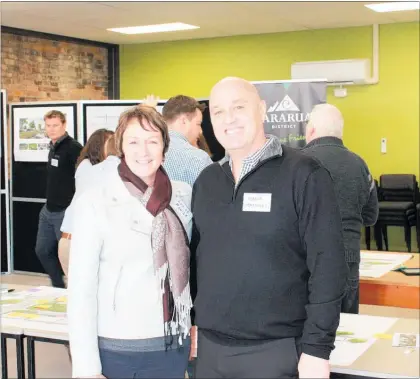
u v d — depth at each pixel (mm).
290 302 2012
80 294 2064
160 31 9922
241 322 2031
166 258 2123
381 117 9625
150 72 11148
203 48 10727
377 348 2484
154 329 2105
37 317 2953
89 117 7035
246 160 2053
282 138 6309
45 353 4570
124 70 11320
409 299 3574
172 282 2133
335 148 3361
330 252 1958
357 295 3389
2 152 7594
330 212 1976
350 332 2691
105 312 2102
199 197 2166
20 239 7672
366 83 9617
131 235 2084
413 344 2521
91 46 10852
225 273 2051
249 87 2098
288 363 1998
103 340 2105
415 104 9383
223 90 2074
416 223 8820
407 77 9398
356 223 3324
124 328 2088
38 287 3574
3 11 8094
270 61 10258
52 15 8414
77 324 2059
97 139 4195
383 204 8742
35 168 7516
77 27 9375
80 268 2068
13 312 3041
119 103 6984
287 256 2006
